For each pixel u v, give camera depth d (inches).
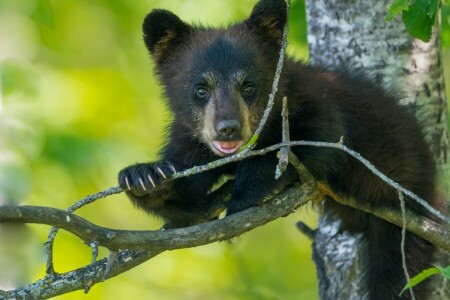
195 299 757.9
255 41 462.9
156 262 770.2
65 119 749.3
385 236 494.9
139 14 814.5
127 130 791.1
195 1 695.7
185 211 458.3
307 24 518.3
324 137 446.9
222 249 775.7
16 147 651.5
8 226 398.0
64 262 696.4
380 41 498.9
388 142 476.7
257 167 436.1
